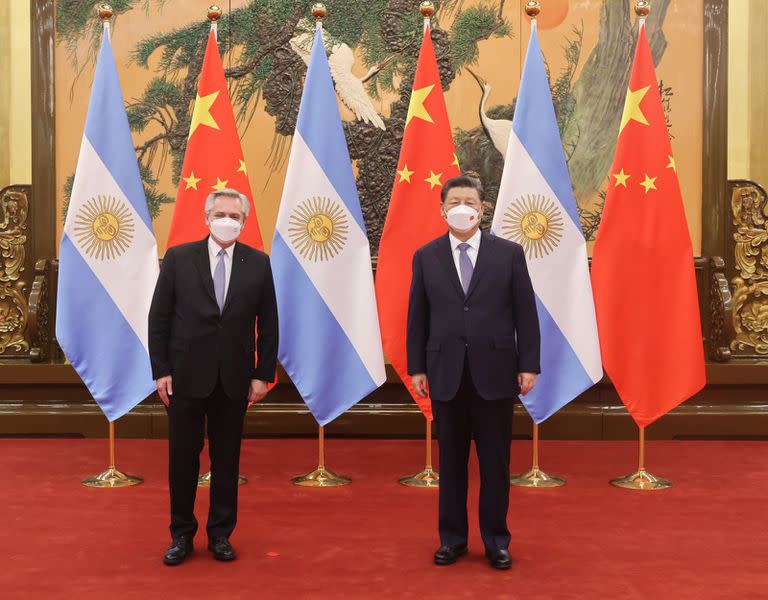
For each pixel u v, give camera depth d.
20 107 7.21
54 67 6.34
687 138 6.34
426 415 4.78
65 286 4.66
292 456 5.40
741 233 6.20
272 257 4.79
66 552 3.32
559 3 6.34
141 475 4.81
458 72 6.37
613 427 5.96
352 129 6.39
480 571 3.10
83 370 4.68
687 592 2.88
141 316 4.72
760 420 5.88
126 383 4.70
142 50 6.37
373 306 4.78
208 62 4.91
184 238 4.82
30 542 3.46
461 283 3.18
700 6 6.31
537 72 4.73
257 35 6.37
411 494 4.41
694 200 6.34
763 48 7.11
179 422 3.14
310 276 4.75
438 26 6.38
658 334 4.73
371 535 3.60
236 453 3.26
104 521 3.81
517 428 5.99
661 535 3.61
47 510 4.01
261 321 3.29
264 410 6.02
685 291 4.72
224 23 6.37
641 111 4.76
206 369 3.10
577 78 6.35
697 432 5.91
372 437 6.03
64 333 4.65
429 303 3.22
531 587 2.92
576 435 5.97
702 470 4.96
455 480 3.20
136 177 4.77
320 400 4.74
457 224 3.12
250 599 2.79
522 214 4.68
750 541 3.52
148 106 6.37
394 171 6.39
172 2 6.37
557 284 4.69
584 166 6.37
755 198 6.20
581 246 4.70
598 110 6.36
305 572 3.08
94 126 4.73
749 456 5.36
